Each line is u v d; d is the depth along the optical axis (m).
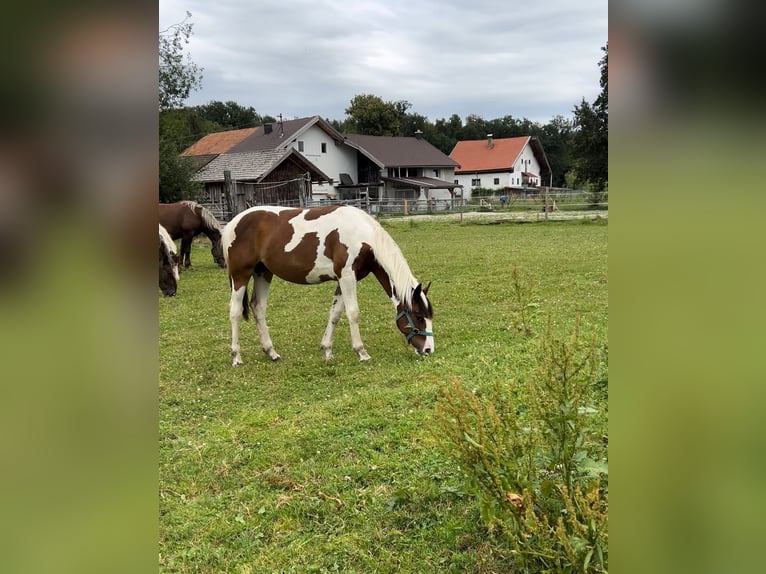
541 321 6.92
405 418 4.18
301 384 5.53
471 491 2.35
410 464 3.44
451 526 2.78
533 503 2.20
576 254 13.30
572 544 1.78
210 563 2.71
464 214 30.31
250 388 5.50
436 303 8.75
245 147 38.75
